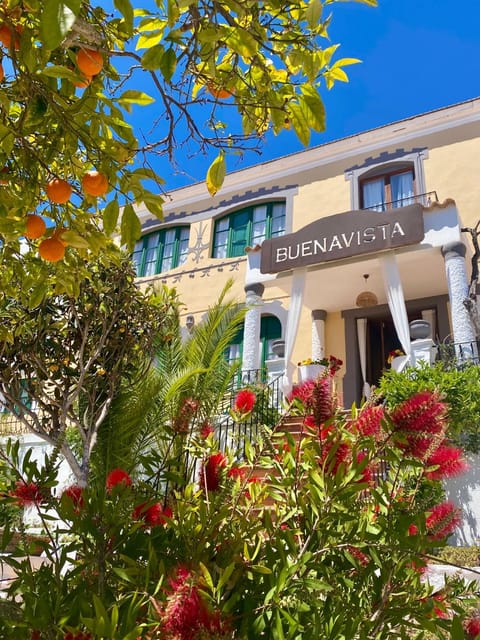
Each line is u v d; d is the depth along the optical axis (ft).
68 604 4.55
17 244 9.65
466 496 20.08
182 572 3.97
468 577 12.82
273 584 4.45
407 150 40.40
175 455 6.33
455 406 20.52
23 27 5.91
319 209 42.88
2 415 28.84
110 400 20.36
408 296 37.68
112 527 4.88
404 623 4.98
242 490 5.86
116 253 11.19
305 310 41.11
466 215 36.17
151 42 6.45
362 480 5.55
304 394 5.62
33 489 5.31
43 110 6.73
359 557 5.40
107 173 6.54
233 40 6.24
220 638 3.45
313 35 6.68
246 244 46.11
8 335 16.55
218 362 20.08
